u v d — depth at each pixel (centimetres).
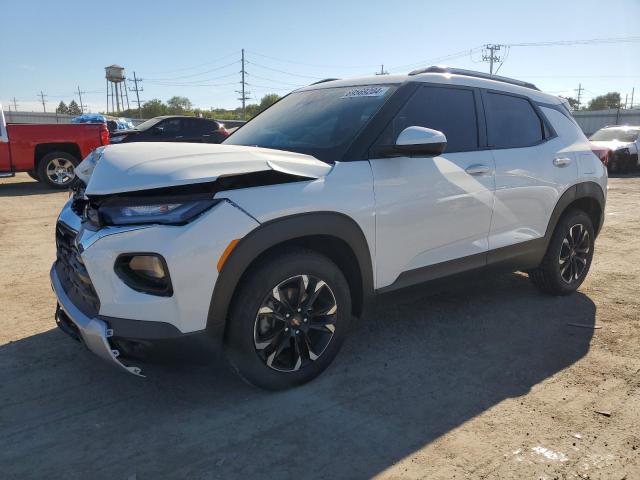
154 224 257
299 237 299
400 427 281
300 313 305
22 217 844
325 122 362
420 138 311
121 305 259
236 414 291
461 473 246
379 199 324
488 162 392
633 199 1126
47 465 249
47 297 467
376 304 343
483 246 397
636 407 304
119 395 309
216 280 265
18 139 1147
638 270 579
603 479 243
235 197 271
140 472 245
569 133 480
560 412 298
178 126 1510
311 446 265
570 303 472
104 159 282
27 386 317
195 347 269
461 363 355
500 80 441
